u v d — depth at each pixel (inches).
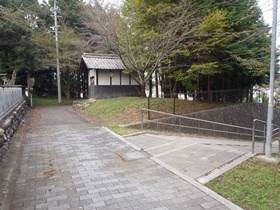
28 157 191.5
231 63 435.8
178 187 137.1
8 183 141.6
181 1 358.3
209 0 368.2
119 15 417.4
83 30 853.8
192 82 555.2
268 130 191.2
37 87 906.7
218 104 514.0
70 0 896.9
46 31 790.5
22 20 718.5
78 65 799.1
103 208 113.7
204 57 425.4
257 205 117.6
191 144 233.0
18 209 112.7
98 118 416.5
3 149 194.5
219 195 127.3
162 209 113.0
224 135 465.4
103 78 653.3
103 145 229.8
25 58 613.6
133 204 117.6
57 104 733.9
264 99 698.2
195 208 114.0
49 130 304.7
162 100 462.6
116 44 451.2
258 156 195.0
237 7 381.4
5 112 270.7
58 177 151.3
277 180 147.0
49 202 119.4
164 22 379.6
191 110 434.0
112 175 154.9
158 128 357.4
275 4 182.4
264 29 234.8
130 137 264.2
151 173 158.7
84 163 177.9
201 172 159.6
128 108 418.3
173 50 402.3
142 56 455.2
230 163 177.8
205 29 352.5
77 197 124.6
